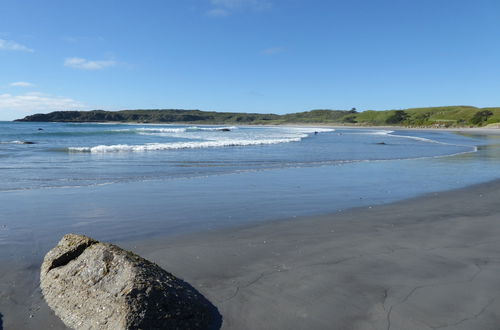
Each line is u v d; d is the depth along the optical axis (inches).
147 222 285.6
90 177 499.5
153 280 146.8
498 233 264.1
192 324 142.2
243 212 319.3
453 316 152.3
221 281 181.3
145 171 560.7
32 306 155.3
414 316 152.0
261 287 175.5
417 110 7116.1
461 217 308.5
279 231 265.3
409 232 265.3
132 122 6993.1
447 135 2288.4
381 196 394.3
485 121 4247.0
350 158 812.6
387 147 1189.7
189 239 245.8
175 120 7618.1
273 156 823.1
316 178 514.3
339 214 316.5
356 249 228.1
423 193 413.1
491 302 163.5
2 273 187.2
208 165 644.1
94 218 295.9
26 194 385.1
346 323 147.1
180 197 378.3
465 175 553.3
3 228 266.1
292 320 148.9
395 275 190.4
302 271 193.9
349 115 7755.9
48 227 271.0
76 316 142.8
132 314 133.1
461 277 188.9
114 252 158.1
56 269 166.6
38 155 761.0
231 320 148.6
